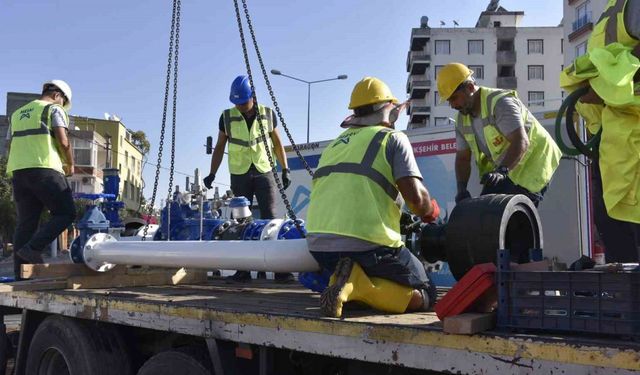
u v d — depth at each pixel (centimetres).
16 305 481
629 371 190
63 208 571
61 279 493
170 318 352
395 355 248
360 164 323
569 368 202
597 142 311
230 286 505
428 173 850
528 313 228
